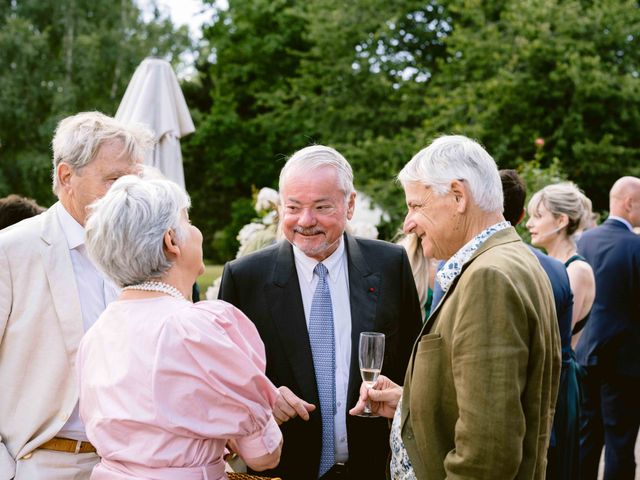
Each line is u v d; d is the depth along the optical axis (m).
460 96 13.34
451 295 1.80
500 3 14.17
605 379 4.22
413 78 15.95
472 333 1.64
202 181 28.59
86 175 2.11
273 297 2.49
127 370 1.61
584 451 4.31
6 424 2.03
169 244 1.71
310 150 2.44
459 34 13.71
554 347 1.88
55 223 2.14
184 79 27.70
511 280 1.67
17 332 2.04
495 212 1.90
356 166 14.44
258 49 20.95
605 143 12.16
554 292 2.92
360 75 15.98
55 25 22.59
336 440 2.43
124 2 23.27
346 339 2.49
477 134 12.46
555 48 12.52
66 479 2.06
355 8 15.98
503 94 12.66
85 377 1.71
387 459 2.23
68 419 2.05
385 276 2.59
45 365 2.05
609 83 12.30
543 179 7.36
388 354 2.53
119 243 1.67
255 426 1.67
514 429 1.60
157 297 1.71
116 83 22.52
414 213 1.95
